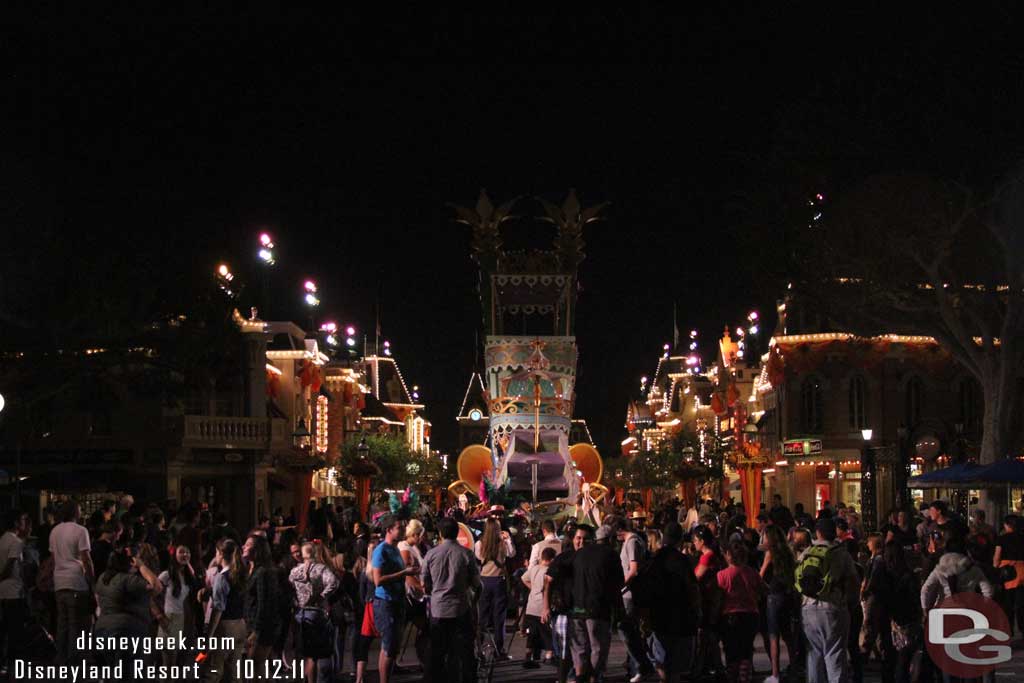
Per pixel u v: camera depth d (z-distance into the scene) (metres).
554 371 36.41
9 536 16.19
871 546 15.77
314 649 14.86
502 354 36.25
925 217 30.11
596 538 17.64
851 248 30.95
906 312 34.03
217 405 43.88
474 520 26.73
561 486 34.78
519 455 34.97
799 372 57.53
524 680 17.38
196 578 16.45
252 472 43.44
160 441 41.12
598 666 14.93
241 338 29.88
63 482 35.38
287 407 51.59
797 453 53.19
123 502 23.84
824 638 13.70
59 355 26.92
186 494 43.84
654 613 14.46
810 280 32.16
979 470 25.95
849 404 57.09
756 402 70.25
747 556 15.92
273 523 24.44
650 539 20.39
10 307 26.64
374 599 15.36
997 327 38.31
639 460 70.19
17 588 16.11
